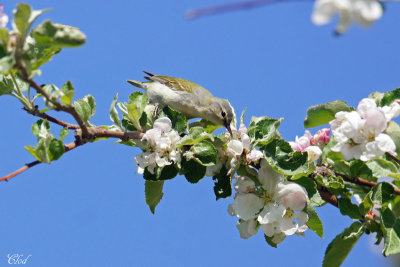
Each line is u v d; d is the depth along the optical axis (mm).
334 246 7480
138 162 7871
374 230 7555
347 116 7137
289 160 7770
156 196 8648
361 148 7102
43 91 6699
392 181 7887
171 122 8242
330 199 8148
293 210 7750
